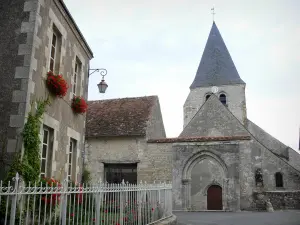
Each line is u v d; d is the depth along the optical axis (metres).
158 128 21.53
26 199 5.87
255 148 22.50
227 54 38.97
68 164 8.92
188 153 17.06
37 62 6.95
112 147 17.88
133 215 7.28
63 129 8.57
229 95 35.81
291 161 29.09
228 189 16.34
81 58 10.41
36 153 6.49
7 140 6.32
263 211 16.53
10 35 6.87
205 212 15.93
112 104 21.47
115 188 6.64
